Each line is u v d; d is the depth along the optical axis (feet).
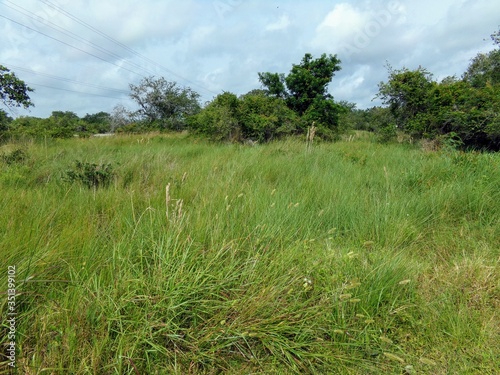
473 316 7.21
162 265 7.25
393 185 16.05
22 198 11.34
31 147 27.94
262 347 6.27
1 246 7.07
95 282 6.51
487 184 15.53
